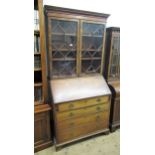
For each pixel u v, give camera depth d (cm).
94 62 211
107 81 224
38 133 175
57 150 180
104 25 194
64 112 172
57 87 178
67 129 180
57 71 187
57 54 181
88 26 188
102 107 198
